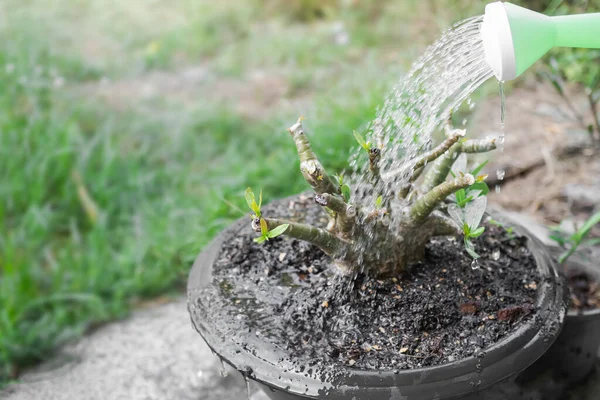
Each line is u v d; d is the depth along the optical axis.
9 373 0.89
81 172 1.19
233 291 0.68
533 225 0.98
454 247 0.73
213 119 1.39
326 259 0.71
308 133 1.08
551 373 0.78
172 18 2.04
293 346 0.62
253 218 0.61
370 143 0.67
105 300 0.99
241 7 2.03
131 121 1.39
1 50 1.54
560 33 0.57
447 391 0.59
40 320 0.95
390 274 0.68
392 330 0.64
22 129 1.27
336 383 0.59
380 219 0.66
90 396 0.84
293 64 1.68
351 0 1.91
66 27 1.93
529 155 1.15
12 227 1.12
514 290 0.68
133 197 1.16
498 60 0.56
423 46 1.34
